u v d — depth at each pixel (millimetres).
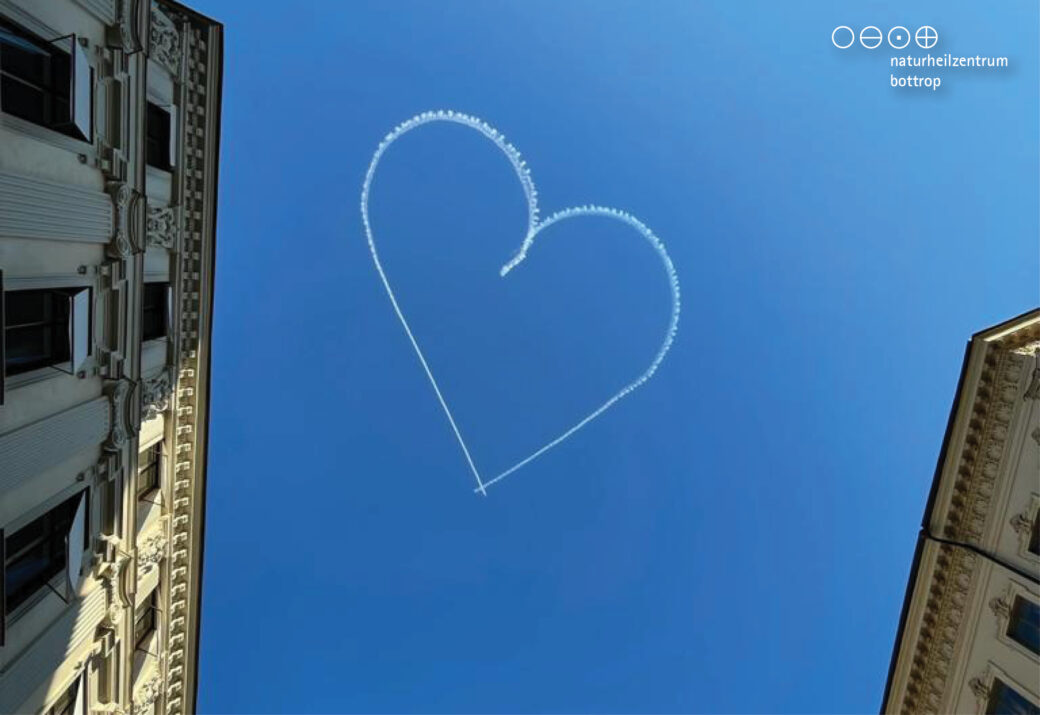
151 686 18438
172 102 17125
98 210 13328
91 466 14242
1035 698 15836
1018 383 17094
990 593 17484
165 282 17734
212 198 19328
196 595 20672
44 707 12562
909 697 20016
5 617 10852
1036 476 16391
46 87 12039
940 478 19000
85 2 12664
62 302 12562
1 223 10398
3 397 10148
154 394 17422
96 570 14562
